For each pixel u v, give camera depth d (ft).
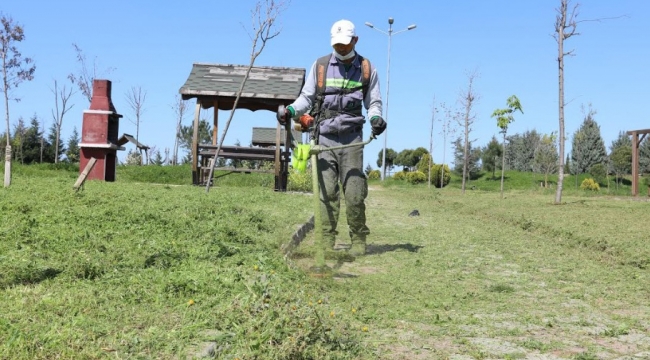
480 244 29.91
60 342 10.36
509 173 166.40
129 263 16.97
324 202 23.73
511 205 56.75
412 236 31.73
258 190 50.72
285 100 55.06
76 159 164.66
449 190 108.27
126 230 22.03
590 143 173.37
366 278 20.04
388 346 13.19
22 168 66.49
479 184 148.05
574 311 17.24
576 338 14.57
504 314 16.62
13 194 31.30
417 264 23.30
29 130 161.07
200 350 10.73
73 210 25.79
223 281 15.15
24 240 18.79
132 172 70.85
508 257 26.35
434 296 18.20
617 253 28.27
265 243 22.62
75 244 18.80
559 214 46.34
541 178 155.33
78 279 14.93
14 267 15.16
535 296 19.02
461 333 14.56
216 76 56.08
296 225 29.25
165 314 12.76
